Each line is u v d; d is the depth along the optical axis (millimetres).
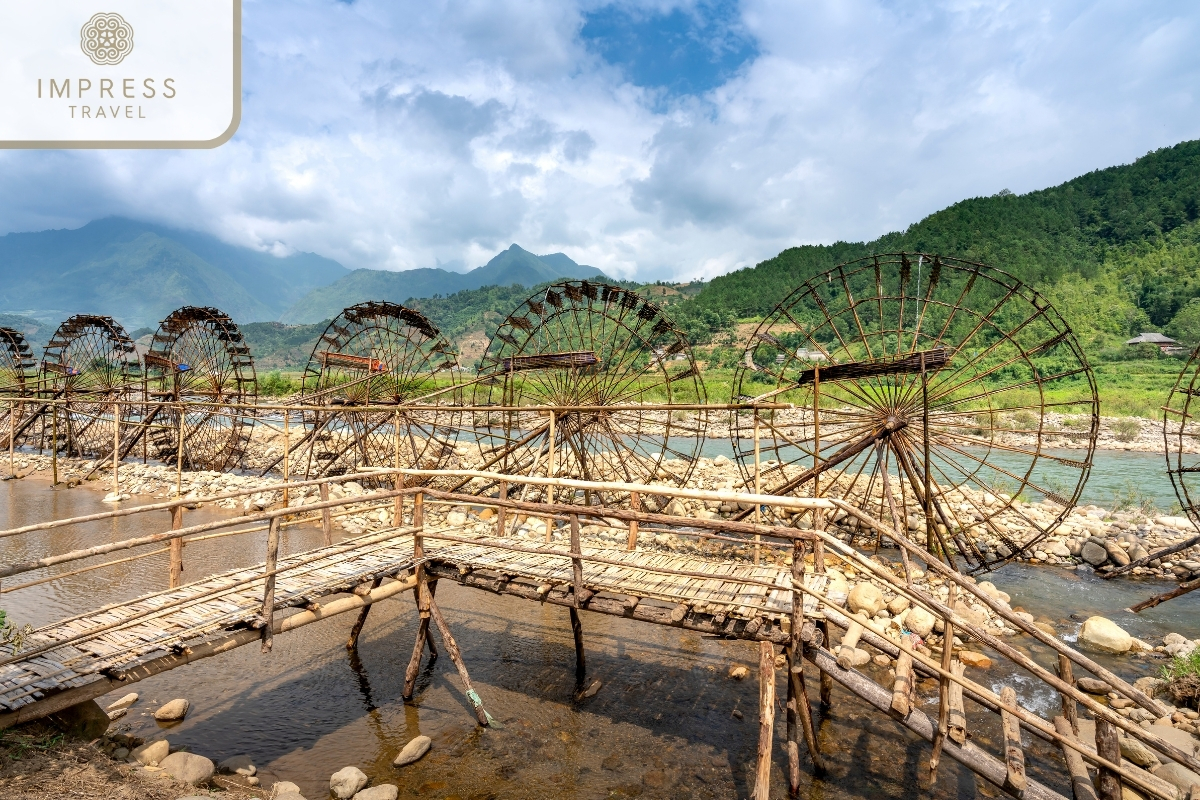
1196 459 28375
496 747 6539
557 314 18781
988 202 133625
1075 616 10523
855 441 12773
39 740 4988
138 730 6637
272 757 6277
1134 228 112875
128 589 10820
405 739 6660
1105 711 5094
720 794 5875
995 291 86375
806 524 13641
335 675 8047
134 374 29578
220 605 6125
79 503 18250
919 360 11000
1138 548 13156
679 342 17266
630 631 9609
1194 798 4969
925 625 9227
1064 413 40094
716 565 7133
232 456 23766
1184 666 7688
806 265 143125
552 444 12445
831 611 6176
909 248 122562
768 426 14078
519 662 8516
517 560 7383
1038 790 5031
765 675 5277
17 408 26984
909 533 14688
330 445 25062
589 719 7129
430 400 21938
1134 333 76375
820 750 6570
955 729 5383
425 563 7617
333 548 7586
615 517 6332
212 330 24297
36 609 9852
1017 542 14211
